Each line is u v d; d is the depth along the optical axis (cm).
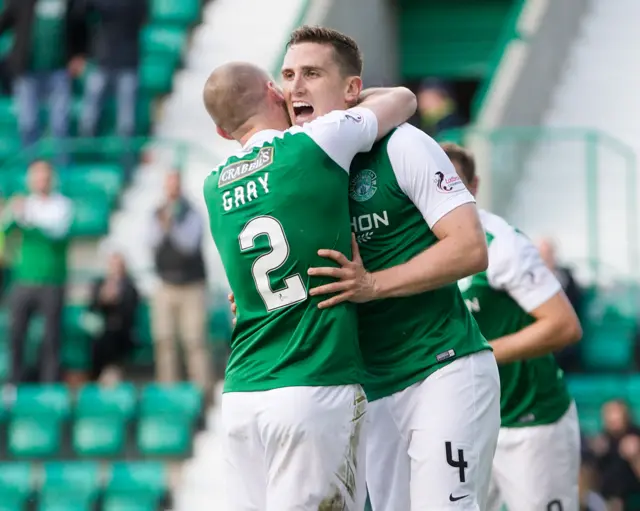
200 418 2727
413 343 1195
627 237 2797
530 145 2825
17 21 3441
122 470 2688
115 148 3162
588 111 3434
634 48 3600
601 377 2741
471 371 1184
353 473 1132
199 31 3847
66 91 3331
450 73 4453
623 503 2436
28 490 2703
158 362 2745
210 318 2848
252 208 1151
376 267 1191
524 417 1491
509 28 3391
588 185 2802
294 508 1112
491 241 1441
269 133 1177
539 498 1498
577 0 3700
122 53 3262
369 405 1212
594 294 2794
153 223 2717
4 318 3044
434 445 1170
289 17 3866
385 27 4231
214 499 2611
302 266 1132
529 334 1411
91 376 2822
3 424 2806
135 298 2817
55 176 3039
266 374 1129
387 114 1186
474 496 1175
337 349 1125
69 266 3097
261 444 1143
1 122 3562
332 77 1199
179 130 3544
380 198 1184
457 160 1432
